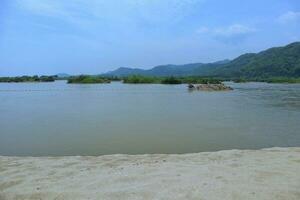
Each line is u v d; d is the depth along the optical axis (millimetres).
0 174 7758
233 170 7473
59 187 6621
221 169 7586
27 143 13320
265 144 13016
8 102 32812
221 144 12992
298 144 12992
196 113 23391
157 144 12969
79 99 36656
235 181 6629
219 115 22141
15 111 24906
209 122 18969
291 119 20109
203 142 13375
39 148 12398
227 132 15625
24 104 30641
